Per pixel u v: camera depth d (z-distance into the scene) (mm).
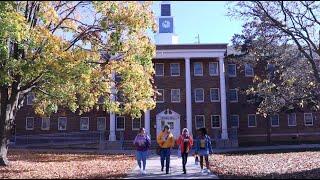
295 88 22922
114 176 17688
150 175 18312
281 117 52906
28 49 20859
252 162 25281
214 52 50125
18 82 22969
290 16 21109
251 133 52312
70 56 20438
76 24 22188
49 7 20422
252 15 21656
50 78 21891
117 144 45312
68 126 51438
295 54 22531
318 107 23438
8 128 23219
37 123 51719
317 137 52500
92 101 24297
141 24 21656
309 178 16688
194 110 51188
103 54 23281
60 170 20859
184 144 18984
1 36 19703
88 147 46062
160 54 49875
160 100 51000
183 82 51375
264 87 24703
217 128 50938
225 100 49625
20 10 21094
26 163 24734
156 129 50312
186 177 17375
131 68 23172
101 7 21078
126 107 24703
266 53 23266
